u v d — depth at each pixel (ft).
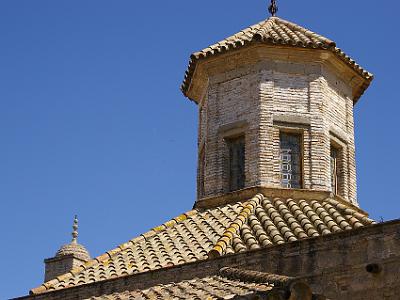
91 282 57.11
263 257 51.96
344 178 71.41
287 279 45.50
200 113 76.79
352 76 74.74
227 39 74.49
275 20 79.36
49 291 57.82
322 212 62.44
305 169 68.23
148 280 55.42
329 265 49.44
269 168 67.46
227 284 49.06
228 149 70.74
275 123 69.15
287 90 70.38
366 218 61.05
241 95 71.00
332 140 71.15
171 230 65.72
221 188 69.41
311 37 73.41
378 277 47.50
